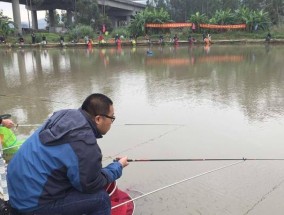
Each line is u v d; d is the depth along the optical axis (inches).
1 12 1413.6
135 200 129.3
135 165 159.2
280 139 191.2
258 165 158.7
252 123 219.9
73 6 1995.6
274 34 1300.4
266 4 1878.7
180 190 136.9
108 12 2689.5
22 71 503.8
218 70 478.6
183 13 2503.7
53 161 79.4
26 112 253.3
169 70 487.2
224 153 173.2
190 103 275.4
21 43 1183.6
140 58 688.4
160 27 1325.0
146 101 285.6
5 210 85.9
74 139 79.9
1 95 319.9
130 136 198.1
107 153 174.2
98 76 437.1
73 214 84.7
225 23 1365.7
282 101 279.4
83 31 1299.2
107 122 90.4
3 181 108.6
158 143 187.3
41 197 80.8
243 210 123.8
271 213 121.8
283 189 137.3
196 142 188.4
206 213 122.0
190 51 880.9
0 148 134.4
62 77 434.0
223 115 238.8
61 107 268.4
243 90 327.6
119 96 308.5
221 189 137.6
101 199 86.7
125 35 1344.7
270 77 407.5
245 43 1187.9
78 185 81.0
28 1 2134.6
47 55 817.5
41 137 81.4
